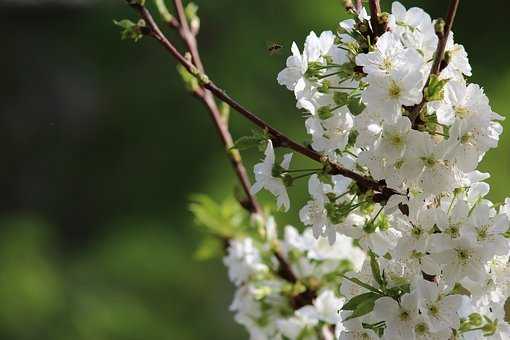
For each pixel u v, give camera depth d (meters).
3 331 16.25
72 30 19.03
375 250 3.46
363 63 3.22
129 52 18.75
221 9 17.44
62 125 18.59
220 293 16.42
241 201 4.51
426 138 3.21
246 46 17.23
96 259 17.38
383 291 3.34
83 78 18.75
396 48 3.23
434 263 3.31
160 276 16.83
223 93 3.46
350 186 3.41
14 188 18.30
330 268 4.38
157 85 18.42
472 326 3.44
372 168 3.24
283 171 3.45
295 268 4.45
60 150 18.48
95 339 16.33
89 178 18.34
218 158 17.61
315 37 3.39
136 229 17.59
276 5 17.39
